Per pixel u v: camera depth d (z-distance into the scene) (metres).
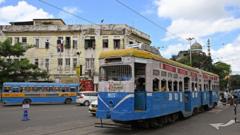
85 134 14.64
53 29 57.16
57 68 56.88
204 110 29.89
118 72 15.38
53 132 15.25
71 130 16.02
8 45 48.06
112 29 56.56
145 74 15.77
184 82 22.02
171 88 18.95
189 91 22.83
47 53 57.06
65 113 26.95
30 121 20.53
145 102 15.55
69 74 56.47
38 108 34.53
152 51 17.52
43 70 52.09
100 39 56.69
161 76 17.41
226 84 86.06
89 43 57.19
